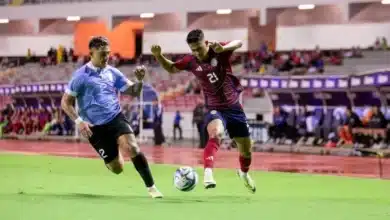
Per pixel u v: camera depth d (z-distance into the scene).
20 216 8.52
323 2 48.66
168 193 12.30
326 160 26.09
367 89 30.69
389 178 17.84
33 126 43.94
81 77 11.18
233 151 31.53
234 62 48.91
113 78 11.47
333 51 48.94
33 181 14.58
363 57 45.34
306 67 43.69
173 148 34.22
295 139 33.16
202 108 34.16
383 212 9.73
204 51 10.87
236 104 11.24
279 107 33.75
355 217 9.09
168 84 45.25
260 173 18.97
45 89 40.81
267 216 9.02
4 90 43.34
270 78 31.58
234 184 14.79
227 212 9.35
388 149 30.06
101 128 11.39
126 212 9.10
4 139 43.53
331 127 32.28
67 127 42.28
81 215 8.73
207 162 10.71
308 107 33.16
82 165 20.73
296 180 16.53
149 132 39.09
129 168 19.41
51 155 26.47
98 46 11.20
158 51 10.76
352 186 15.05
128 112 39.69
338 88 30.22
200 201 10.73
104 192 12.32
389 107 31.05
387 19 49.97
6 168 18.83
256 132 34.19
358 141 31.03
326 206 10.45
